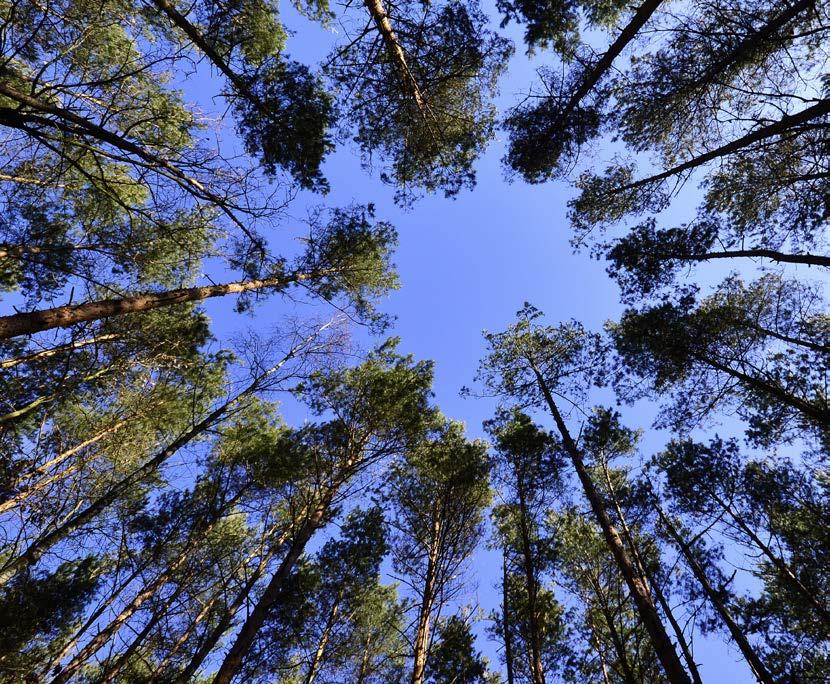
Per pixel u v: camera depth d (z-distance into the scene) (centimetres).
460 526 1000
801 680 782
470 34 771
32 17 574
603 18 824
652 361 1067
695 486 1013
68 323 546
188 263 903
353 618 1139
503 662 1012
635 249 1014
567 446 978
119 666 689
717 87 824
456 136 917
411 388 1080
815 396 922
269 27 710
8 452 718
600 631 889
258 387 1006
